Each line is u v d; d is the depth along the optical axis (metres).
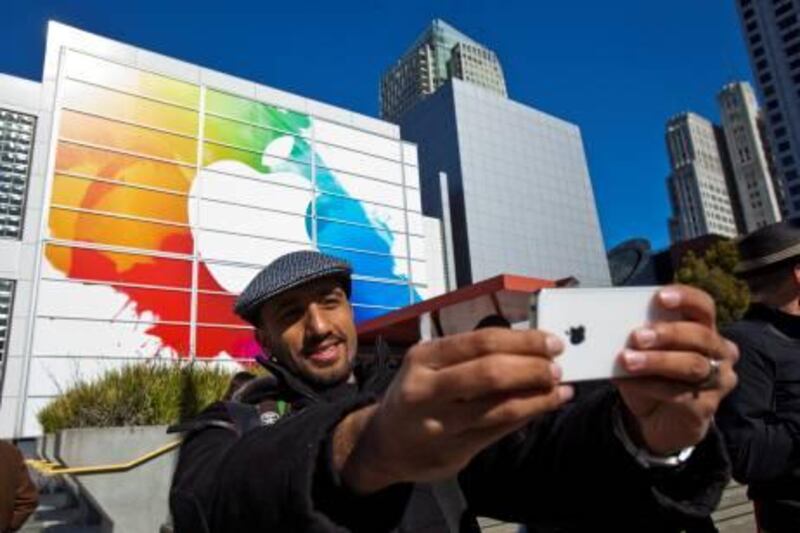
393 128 25.45
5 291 15.65
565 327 0.62
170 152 19.16
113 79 18.67
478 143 68.81
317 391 1.70
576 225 71.56
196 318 18.05
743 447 1.80
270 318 1.75
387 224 23.86
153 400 5.86
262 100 22.00
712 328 0.64
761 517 1.91
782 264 2.07
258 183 20.86
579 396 1.04
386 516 0.71
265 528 0.72
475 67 128.25
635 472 0.89
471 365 0.53
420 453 0.59
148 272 17.61
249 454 0.79
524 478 1.15
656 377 0.63
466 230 63.78
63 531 5.96
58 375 15.35
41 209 16.59
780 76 111.19
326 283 1.76
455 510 1.30
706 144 157.25
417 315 12.52
